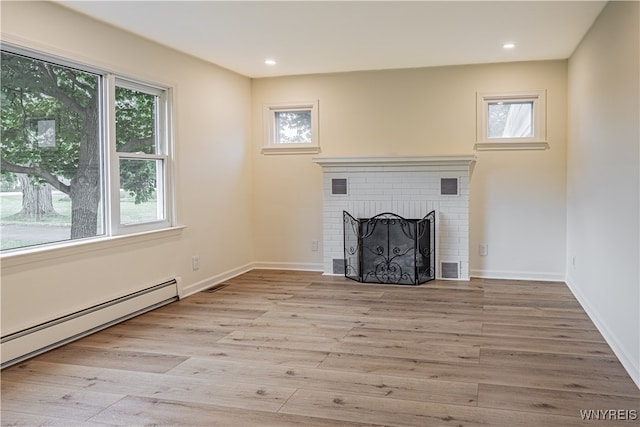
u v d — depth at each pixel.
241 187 6.07
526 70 5.45
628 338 2.95
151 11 3.67
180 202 4.85
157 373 2.98
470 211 5.69
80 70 3.78
